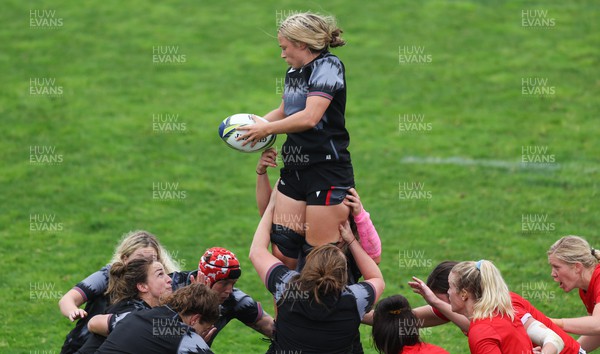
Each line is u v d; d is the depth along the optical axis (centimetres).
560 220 4016
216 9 7100
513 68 6019
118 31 6638
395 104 5584
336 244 2058
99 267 3562
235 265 2088
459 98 5638
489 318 1917
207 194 4428
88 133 5103
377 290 1955
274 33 6650
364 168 4716
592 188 4356
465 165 4725
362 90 5794
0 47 6244
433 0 7194
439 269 2177
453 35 6562
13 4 6994
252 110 5484
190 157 4884
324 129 2003
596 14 6812
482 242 3809
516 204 4212
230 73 6047
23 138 4994
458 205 4231
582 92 5625
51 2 7100
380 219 4078
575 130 5112
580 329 2178
